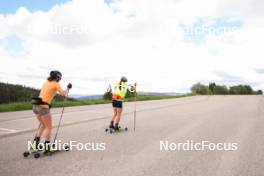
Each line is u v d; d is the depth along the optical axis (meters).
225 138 8.20
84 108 18.28
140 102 25.58
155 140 7.94
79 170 5.27
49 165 5.57
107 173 5.12
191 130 9.60
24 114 14.23
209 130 9.58
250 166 5.56
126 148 7.00
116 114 9.38
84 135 8.66
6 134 8.65
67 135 8.64
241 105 20.56
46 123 6.34
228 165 5.62
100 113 15.02
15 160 5.89
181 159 6.04
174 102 25.45
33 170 5.26
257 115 13.91
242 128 9.95
